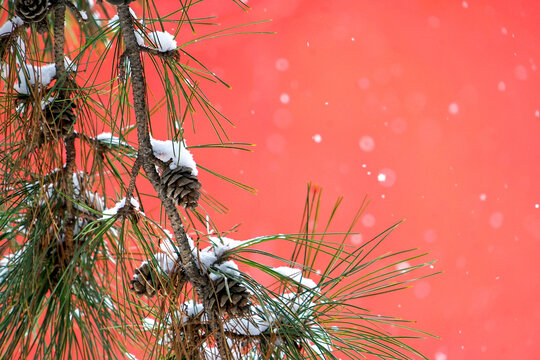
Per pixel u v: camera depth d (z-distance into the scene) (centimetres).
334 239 799
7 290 248
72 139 252
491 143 857
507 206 846
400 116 845
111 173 255
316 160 835
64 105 249
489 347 791
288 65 838
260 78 834
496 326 802
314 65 842
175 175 241
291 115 840
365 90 845
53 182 251
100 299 253
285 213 823
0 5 248
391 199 825
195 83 246
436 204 829
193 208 243
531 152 872
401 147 840
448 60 859
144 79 243
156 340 244
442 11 858
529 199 859
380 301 759
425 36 855
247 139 834
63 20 249
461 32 863
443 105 852
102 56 247
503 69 873
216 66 822
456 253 812
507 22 877
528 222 852
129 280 247
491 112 863
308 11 839
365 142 840
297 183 827
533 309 820
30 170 249
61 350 246
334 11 843
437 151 842
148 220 246
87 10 264
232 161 824
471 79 862
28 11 244
